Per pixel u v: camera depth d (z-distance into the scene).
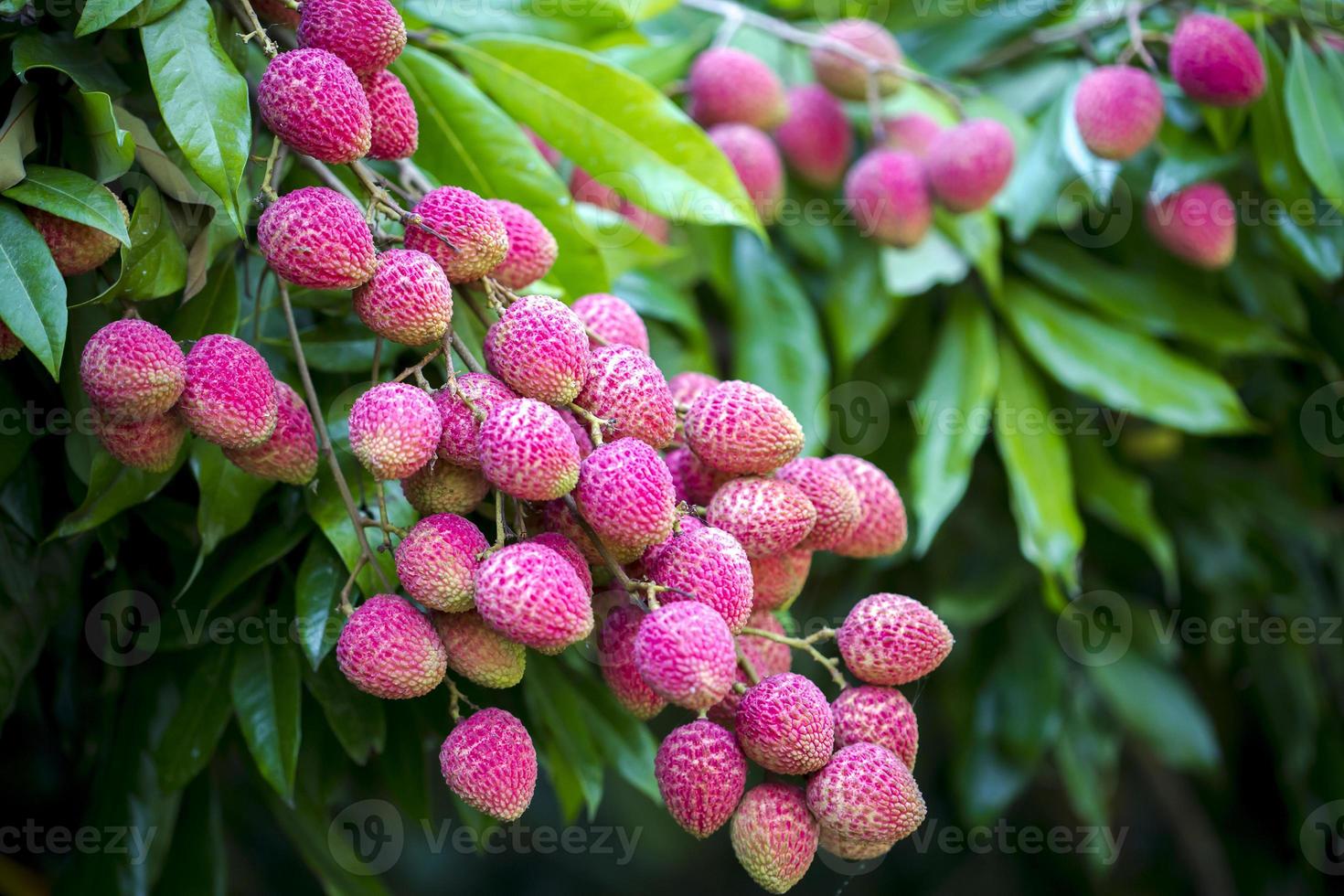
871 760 0.83
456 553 0.83
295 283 0.84
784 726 0.83
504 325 0.84
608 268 1.07
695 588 0.83
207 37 0.87
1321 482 1.36
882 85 1.19
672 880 1.83
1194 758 1.26
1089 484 1.24
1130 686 1.28
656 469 0.83
